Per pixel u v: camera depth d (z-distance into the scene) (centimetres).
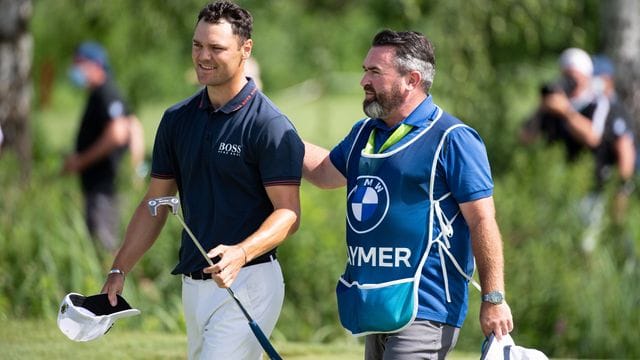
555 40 5169
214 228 1717
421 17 4756
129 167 3838
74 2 5538
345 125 8356
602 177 3697
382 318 1627
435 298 1630
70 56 5953
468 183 1616
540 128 3947
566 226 3441
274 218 1669
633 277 3297
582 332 3256
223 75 1673
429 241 1625
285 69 8831
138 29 5388
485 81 4831
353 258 1667
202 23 1677
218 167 1700
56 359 2455
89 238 3341
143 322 3106
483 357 1591
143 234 1786
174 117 1752
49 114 9106
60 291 3197
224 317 1708
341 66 8431
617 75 4578
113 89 3850
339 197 3744
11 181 3441
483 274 1611
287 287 3341
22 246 3222
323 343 3130
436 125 1644
